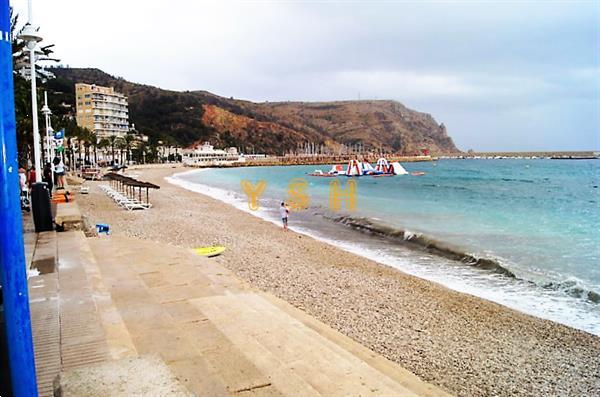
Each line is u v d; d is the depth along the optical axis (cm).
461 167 14825
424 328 1029
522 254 1875
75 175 6300
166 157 15938
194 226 2411
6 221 200
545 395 751
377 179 8556
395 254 1895
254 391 425
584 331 1041
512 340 974
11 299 204
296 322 639
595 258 1800
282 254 1784
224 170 13625
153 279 782
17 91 3531
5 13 200
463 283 1447
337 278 1435
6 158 199
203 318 611
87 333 459
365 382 478
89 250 875
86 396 206
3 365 249
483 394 745
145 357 250
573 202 4194
